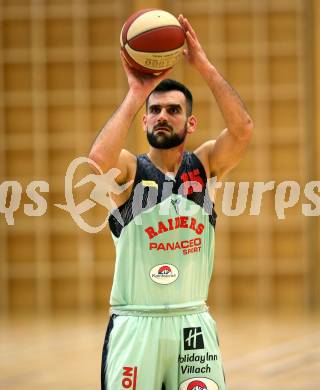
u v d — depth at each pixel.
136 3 31.88
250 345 21.75
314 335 23.31
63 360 20.09
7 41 32.19
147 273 9.16
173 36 9.12
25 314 30.69
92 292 31.39
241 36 31.83
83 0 31.97
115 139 8.88
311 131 31.41
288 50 31.59
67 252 31.64
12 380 17.61
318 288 30.88
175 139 9.11
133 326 9.12
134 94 9.06
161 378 9.14
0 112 31.81
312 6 31.45
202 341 9.18
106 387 9.16
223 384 9.27
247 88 31.72
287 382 16.88
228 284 30.97
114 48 32.19
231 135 9.43
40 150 31.73
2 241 31.30
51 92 32.19
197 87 31.77
